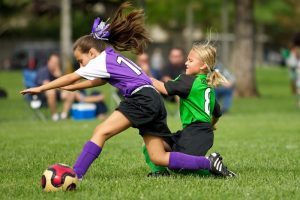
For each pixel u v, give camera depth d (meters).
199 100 16.25
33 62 42.66
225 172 15.96
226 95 42.69
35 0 72.50
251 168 18.09
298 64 49.62
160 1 103.31
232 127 33.12
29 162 19.47
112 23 15.85
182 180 15.51
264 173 17.03
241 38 63.06
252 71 63.06
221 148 23.77
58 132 30.25
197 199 13.34
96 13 65.31
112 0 41.06
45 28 129.25
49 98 37.91
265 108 49.38
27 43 132.38
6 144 25.06
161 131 15.41
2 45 132.62
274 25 143.25
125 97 15.28
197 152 15.90
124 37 15.92
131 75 15.16
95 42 15.77
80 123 35.62
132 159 20.16
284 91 71.44
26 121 37.97
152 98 15.02
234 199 13.40
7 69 123.88
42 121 37.69
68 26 68.69
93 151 15.07
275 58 165.75
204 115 16.25
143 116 14.96
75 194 13.79
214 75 16.44
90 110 39.06
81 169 15.04
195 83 16.20
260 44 146.38
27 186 14.96
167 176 16.17
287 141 26.41
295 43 50.12
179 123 34.81
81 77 15.16
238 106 51.19
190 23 105.00
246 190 14.30
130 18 15.91
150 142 15.42
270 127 33.12
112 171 17.47
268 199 13.47
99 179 15.82
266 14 109.19
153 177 16.03
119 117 15.01
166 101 41.62
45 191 14.16
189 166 15.62
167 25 133.50
